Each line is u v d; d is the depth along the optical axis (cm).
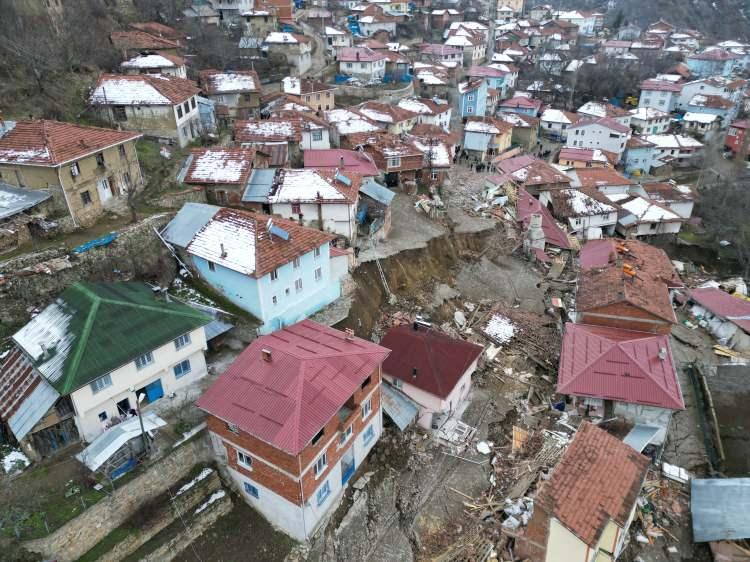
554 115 10525
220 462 2870
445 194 6638
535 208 6256
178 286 3769
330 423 2661
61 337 2789
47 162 3559
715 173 9031
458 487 3216
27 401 2628
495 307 4819
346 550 2812
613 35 17325
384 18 13050
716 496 3123
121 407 2894
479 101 9725
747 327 4584
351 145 6322
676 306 5241
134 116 5241
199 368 3244
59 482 2528
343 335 3183
